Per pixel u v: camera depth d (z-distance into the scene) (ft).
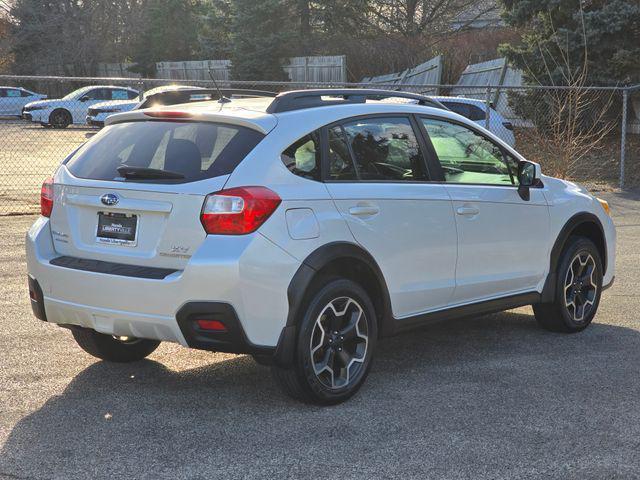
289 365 14.34
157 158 14.76
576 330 20.95
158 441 13.26
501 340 20.13
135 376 16.69
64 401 15.10
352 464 12.46
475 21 128.77
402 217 16.12
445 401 15.40
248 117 14.73
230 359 18.08
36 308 15.53
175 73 136.87
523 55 65.67
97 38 149.18
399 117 16.99
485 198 18.15
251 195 13.75
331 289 14.71
